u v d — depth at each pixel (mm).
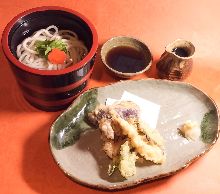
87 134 629
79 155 607
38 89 604
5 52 578
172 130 647
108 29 775
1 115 659
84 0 813
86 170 592
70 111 637
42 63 648
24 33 657
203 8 826
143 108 667
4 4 792
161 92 687
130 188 594
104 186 562
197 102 678
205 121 657
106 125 606
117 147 607
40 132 646
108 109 631
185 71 693
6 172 601
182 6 825
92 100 662
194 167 627
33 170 606
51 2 806
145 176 585
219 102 697
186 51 701
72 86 615
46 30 670
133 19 795
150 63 695
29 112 667
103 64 697
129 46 730
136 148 603
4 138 634
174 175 616
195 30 791
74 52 669
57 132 620
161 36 776
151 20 797
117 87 681
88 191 595
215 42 775
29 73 567
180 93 688
